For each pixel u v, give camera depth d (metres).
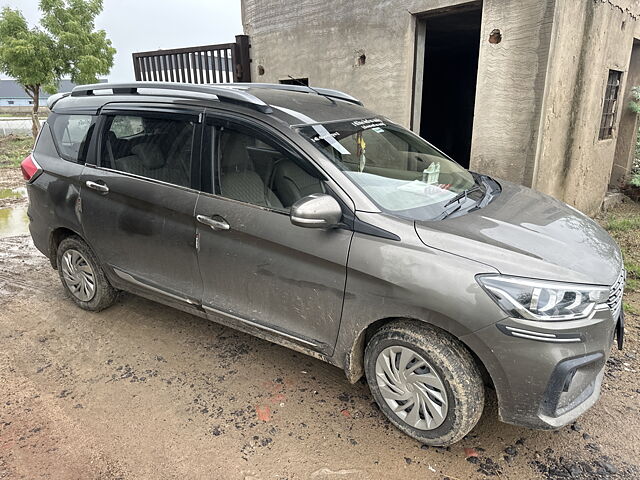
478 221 2.64
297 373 3.25
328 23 6.77
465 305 2.24
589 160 6.13
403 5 5.80
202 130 3.06
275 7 7.52
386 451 2.57
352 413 2.86
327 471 2.43
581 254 2.46
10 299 4.38
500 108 5.21
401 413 2.62
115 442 2.64
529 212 2.91
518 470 2.43
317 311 2.71
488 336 2.22
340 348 2.70
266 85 3.85
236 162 2.93
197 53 8.46
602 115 6.43
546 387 2.22
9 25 18.30
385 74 6.21
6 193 9.11
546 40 4.72
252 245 2.85
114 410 2.90
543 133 5.01
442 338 2.40
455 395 2.38
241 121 2.93
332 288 2.61
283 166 2.79
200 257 3.10
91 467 2.47
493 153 5.38
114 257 3.61
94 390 3.08
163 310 4.13
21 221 7.07
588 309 2.23
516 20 4.89
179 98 3.23
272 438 2.66
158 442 2.64
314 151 2.73
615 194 7.22
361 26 6.36
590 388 2.46
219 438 2.66
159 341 3.65
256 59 8.15
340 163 2.75
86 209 3.62
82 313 4.09
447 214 2.72
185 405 2.94
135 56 9.30
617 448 2.57
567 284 2.22
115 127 3.51
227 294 3.07
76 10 19.81
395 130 3.56
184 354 3.48
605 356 2.37
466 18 6.35
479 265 2.27
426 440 2.56
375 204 2.58
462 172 3.56
